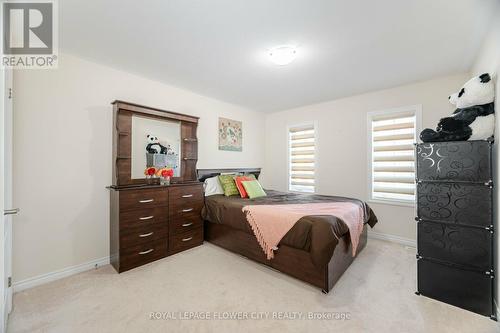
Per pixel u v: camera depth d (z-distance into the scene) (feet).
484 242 5.27
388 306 5.67
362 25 5.74
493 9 5.11
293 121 14.34
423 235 6.08
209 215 9.81
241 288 6.49
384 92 10.69
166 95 10.03
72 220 7.36
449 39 6.38
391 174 10.71
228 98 12.20
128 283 6.74
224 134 12.87
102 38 6.38
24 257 6.45
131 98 8.84
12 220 6.13
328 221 6.35
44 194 6.82
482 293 5.30
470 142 5.45
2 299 3.97
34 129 6.64
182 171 10.22
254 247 8.18
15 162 6.30
